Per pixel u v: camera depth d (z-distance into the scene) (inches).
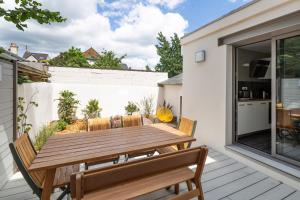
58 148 84.0
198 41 185.6
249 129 193.9
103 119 137.3
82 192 52.2
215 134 165.8
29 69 181.8
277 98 126.0
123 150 82.2
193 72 193.5
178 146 103.7
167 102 372.2
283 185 106.3
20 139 80.0
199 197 78.1
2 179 103.3
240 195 96.7
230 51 157.1
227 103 156.6
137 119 152.1
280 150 125.9
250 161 130.0
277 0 112.6
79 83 364.2
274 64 126.4
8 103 114.6
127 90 363.9
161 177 76.8
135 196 64.1
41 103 227.8
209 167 129.5
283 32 119.6
